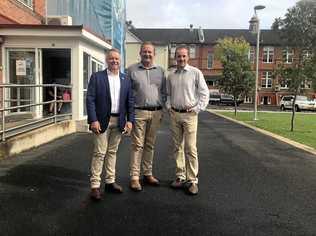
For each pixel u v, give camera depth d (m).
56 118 11.84
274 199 5.95
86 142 10.64
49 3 19.11
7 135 8.77
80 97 13.55
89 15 20.94
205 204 5.62
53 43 13.44
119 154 9.05
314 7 16.11
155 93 6.17
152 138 6.38
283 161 8.95
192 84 6.11
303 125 19.34
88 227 4.68
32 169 7.29
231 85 27.92
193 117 6.15
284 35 16.59
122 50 26.97
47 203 5.47
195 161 6.18
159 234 4.54
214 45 66.12
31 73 13.53
